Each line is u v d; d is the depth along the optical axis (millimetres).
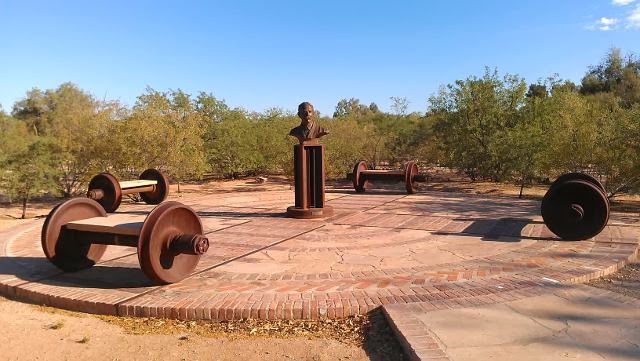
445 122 19781
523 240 7445
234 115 24297
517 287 5047
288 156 19875
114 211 11516
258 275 5719
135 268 6094
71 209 5910
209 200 13188
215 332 4320
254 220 9664
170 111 16703
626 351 3512
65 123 16250
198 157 16859
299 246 7281
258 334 4242
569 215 7074
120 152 14797
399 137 22781
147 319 4633
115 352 3918
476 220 9359
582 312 4309
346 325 4348
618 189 12586
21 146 14461
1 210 14242
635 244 6969
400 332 3898
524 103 18625
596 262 5992
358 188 14805
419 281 5355
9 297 5379
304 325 4387
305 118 9852
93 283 5473
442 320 4137
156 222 5074
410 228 8633
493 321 4105
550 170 14438
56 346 4031
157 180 13156
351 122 22234
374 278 5535
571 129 13367
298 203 10008
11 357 3828
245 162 22219
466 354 3486
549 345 3629
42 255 6906
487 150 18172
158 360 3773
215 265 6184
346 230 8508
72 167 14984
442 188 17891
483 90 18781
